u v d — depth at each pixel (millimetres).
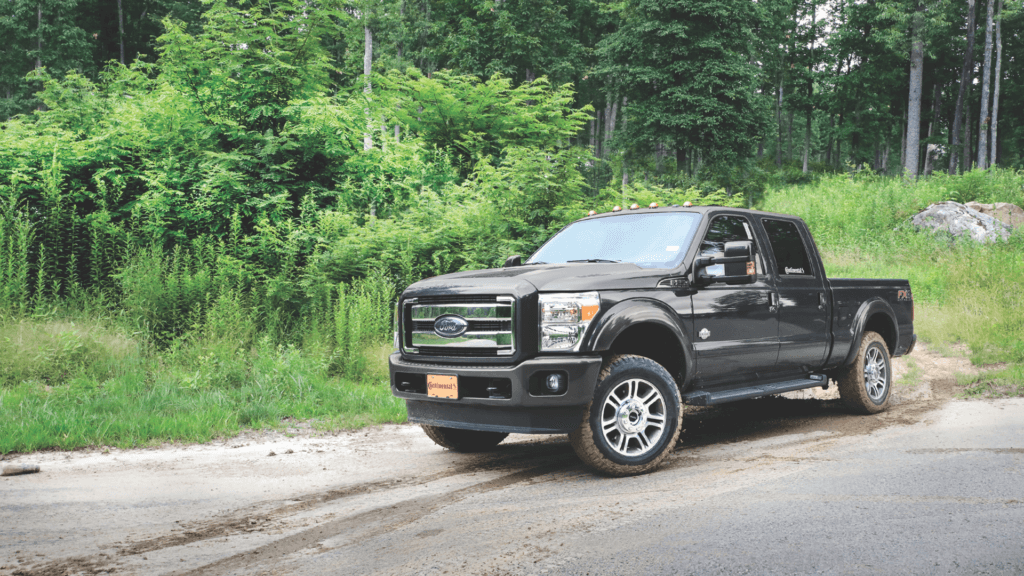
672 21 27297
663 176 23844
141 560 3234
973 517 3562
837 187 25688
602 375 4664
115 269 9391
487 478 4781
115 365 7895
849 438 5773
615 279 4902
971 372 8930
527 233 11289
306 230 10336
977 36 47781
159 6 42781
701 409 7789
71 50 37188
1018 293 12195
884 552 3098
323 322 9430
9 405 6512
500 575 2955
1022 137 52375
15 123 10977
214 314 8648
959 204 19469
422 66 32469
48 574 3053
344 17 11633
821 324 6438
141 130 10711
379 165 11961
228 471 5000
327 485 4613
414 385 5074
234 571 3088
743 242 5023
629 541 3344
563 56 35594
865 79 48656
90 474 4883
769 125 28656
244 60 11094
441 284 5059
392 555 3262
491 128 16953
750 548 3189
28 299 8875
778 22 48188
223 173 9984
